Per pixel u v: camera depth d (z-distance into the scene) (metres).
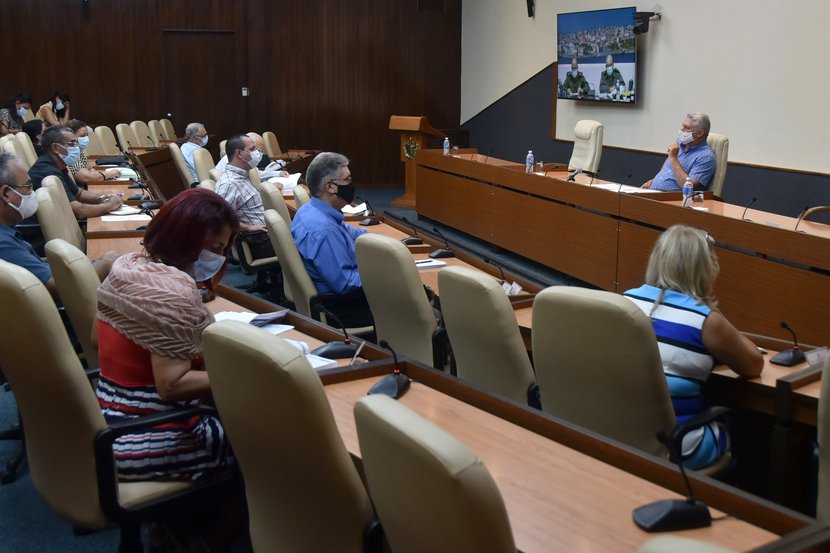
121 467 2.08
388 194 12.39
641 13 8.65
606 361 2.21
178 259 2.21
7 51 11.88
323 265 3.93
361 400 1.35
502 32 11.81
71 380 1.90
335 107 12.79
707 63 8.03
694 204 5.24
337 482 1.60
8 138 6.84
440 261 4.14
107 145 9.81
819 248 4.03
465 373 2.82
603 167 9.73
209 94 12.50
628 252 5.49
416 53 12.89
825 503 2.04
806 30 6.96
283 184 6.80
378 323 3.40
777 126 7.32
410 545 1.37
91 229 4.50
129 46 12.22
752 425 2.81
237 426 1.71
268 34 12.46
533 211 6.68
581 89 9.86
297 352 1.55
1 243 3.24
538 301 2.31
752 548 1.44
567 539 1.48
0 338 1.94
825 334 4.03
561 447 1.87
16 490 3.04
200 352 2.10
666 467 1.68
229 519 2.21
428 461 1.19
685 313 2.41
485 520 1.18
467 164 7.86
